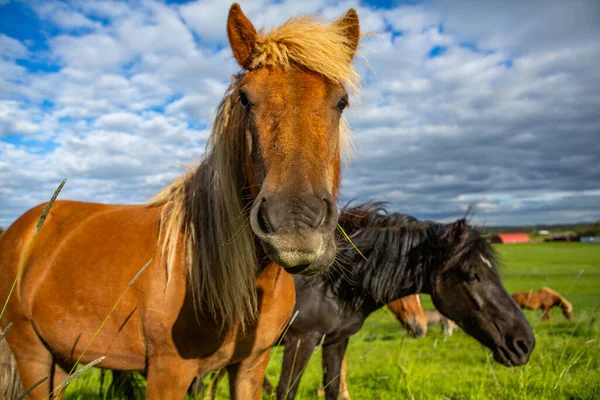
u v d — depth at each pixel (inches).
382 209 155.3
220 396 176.4
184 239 76.8
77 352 82.8
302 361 132.9
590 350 171.8
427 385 158.9
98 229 87.8
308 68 67.2
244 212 74.1
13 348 89.9
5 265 92.4
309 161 56.6
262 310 79.5
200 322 74.2
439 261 137.2
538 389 122.4
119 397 113.1
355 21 80.2
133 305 76.1
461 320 141.9
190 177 87.6
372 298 143.8
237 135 74.2
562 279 681.6
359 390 177.8
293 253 49.8
